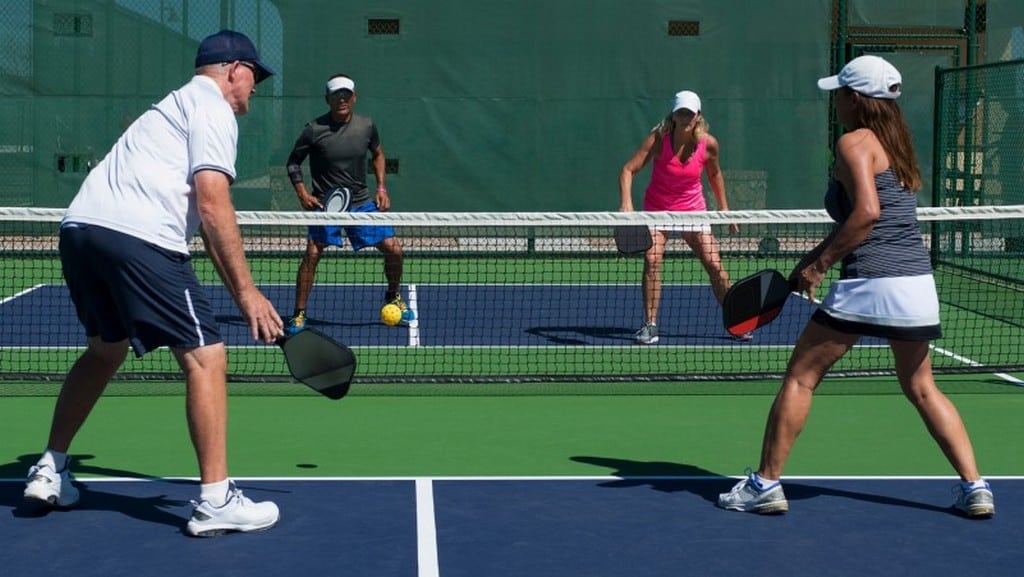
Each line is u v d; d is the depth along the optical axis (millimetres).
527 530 7852
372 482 8977
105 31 24516
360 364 14156
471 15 24797
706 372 13219
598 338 16031
